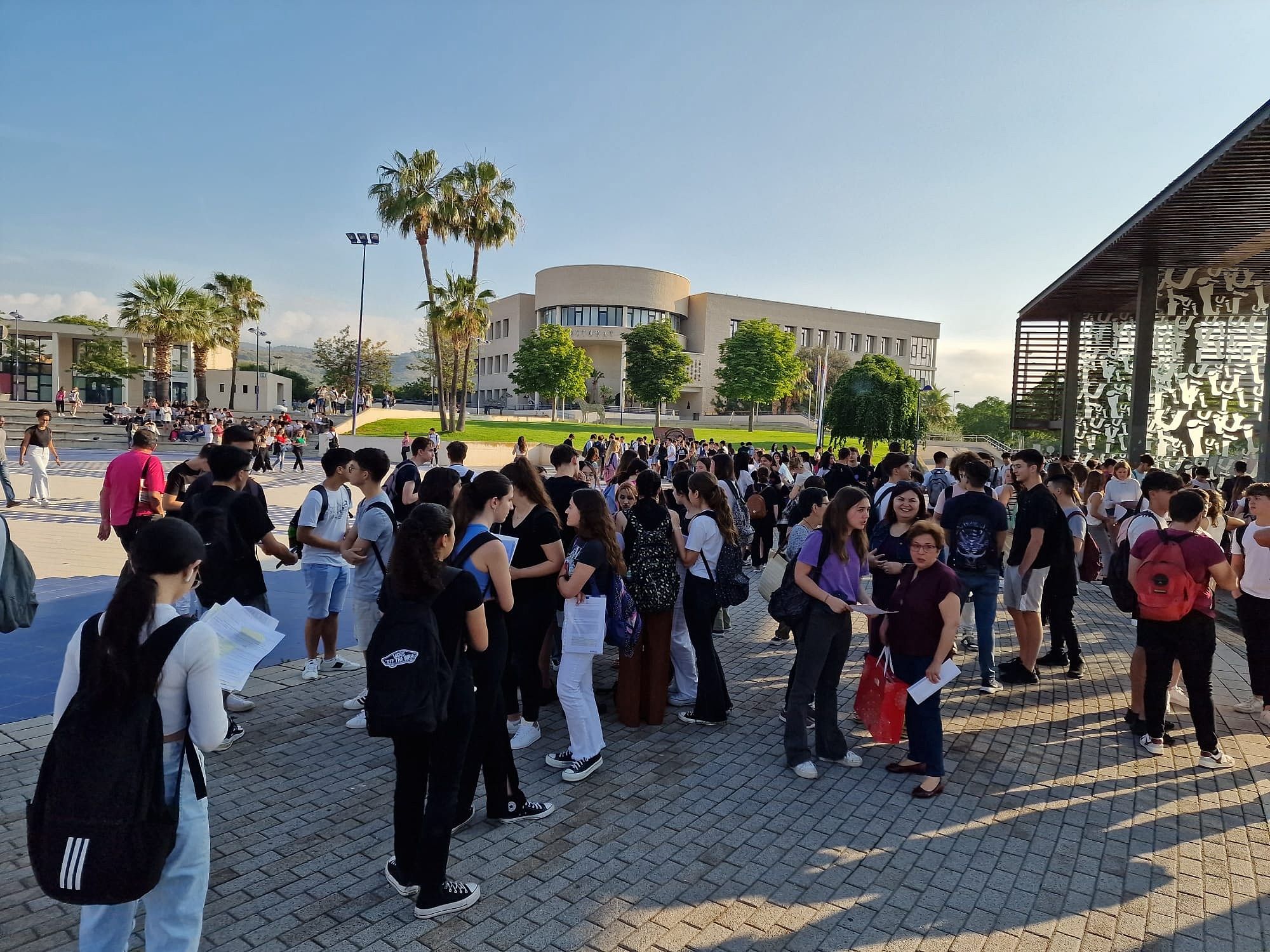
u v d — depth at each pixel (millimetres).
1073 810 4422
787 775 4832
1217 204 12172
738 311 96375
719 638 8234
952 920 3348
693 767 4910
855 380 44406
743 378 70062
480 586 3582
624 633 5281
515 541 4664
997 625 9109
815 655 4832
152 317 47375
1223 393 17531
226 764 4695
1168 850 3984
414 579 3086
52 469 24828
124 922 2461
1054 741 5453
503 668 3986
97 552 11164
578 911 3332
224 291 57469
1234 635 8820
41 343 54250
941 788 4648
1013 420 23562
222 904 3307
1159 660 5164
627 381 72625
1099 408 22734
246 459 5043
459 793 3867
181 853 2414
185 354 57656
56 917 3166
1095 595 10836
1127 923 3350
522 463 5082
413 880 3367
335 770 4648
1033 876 3715
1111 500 11172
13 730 4949
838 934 3229
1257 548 5797
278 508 17781
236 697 5578
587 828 4082
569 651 4680
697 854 3840
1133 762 5109
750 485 12375
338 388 74688
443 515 3223
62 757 2180
